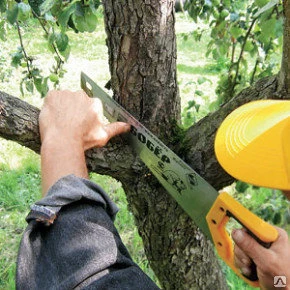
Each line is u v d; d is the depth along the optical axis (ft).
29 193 13.03
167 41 4.54
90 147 3.69
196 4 7.23
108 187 12.89
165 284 5.66
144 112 4.75
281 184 2.77
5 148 15.11
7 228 11.58
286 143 2.85
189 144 4.65
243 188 6.41
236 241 3.02
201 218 4.05
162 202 4.98
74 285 2.60
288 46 3.57
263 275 2.95
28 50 24.16
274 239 2.96
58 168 3.24
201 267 5.50
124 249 2.99
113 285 2.61
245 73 7.39
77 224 2.87
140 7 4.33
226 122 3.41
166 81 4.68
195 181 3.97
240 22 6.95
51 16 5.32
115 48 4.59
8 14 5.09
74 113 3.60
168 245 5.27
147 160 4.38
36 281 2.71
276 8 5.57
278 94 3.95
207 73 22.99
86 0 5.22
